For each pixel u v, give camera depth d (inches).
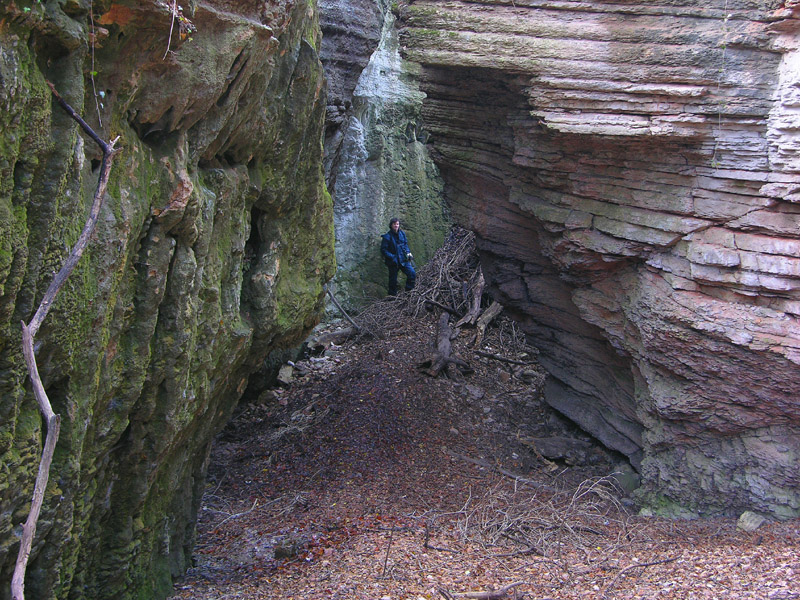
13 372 107.2
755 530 258.2
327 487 314.7
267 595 196.9
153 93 138.8
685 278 272.2
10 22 94.6
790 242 252.4
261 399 421.7
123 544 169.5
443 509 290.5
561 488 324.5
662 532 265.3
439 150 344.5
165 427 165.6
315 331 526.6
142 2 118.9
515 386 449.7
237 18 151.9
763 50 250.7
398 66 608.7
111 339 139.9
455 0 272.4
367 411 390.3
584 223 293.0
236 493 310.0
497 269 367.6
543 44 266.1
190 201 153.6
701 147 262.8
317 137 230.7
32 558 122.4
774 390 261.1
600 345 344.2
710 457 287.1
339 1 417.1
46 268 110.5
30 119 101.0
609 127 264.7
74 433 127.6
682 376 279.9
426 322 542.9
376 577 209.8
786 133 245.1
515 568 222.2
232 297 196.9
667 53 256.8
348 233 577.3
